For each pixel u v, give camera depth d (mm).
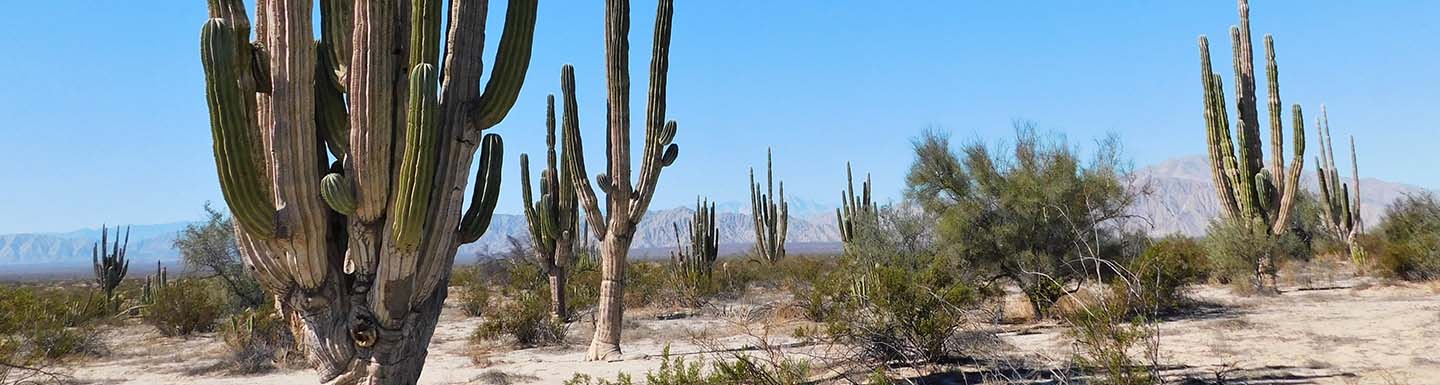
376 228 5516
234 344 12914
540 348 13578
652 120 10984
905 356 8367
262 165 5219
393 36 5457
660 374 7320
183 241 20297
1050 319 13047
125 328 19188
